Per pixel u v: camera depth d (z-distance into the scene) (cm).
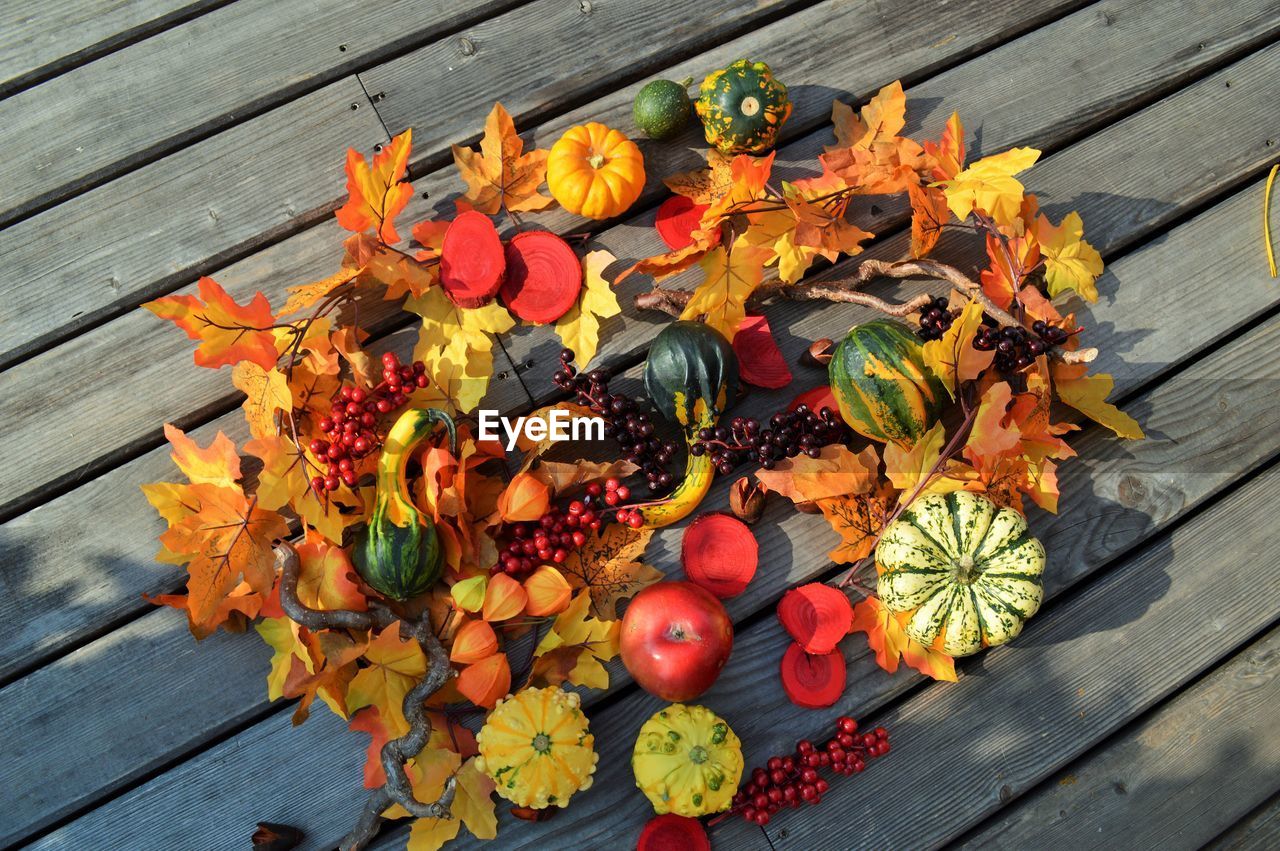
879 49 220
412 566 175
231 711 190
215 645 191
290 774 188
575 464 194
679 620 176
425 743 176
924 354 179
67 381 198
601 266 199
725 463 187
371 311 202
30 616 191
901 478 184
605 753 190
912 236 200
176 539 177
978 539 182
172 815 186
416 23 215
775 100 197
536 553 187
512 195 205
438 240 197
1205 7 228
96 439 197
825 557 200
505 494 182
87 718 188
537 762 170
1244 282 216
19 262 202
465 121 212
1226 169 221
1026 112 220
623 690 194
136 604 193
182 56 210
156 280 203
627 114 214
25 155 206
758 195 191
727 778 177
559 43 216
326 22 213
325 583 181
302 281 205
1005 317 190
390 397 189
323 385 190
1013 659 199
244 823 186
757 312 207
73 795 185
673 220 209
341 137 210
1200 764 198
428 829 179
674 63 220
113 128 208
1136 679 199
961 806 192
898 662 194
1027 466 190
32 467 195
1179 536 206
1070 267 195
